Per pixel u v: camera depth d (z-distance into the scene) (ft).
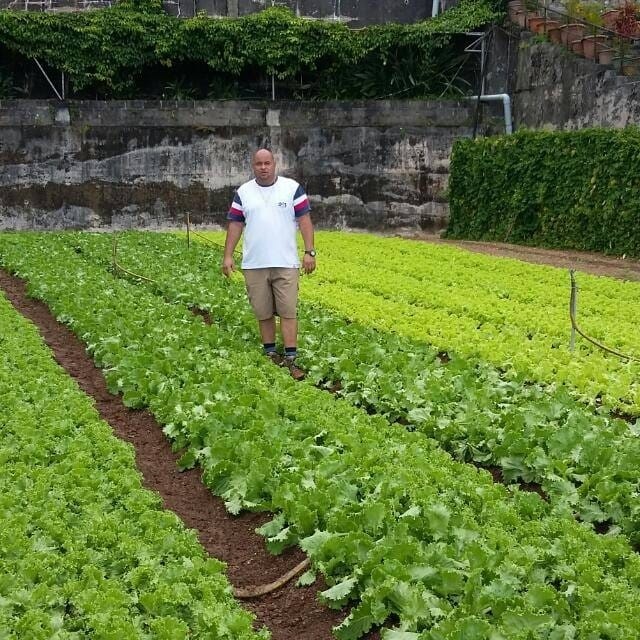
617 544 20.95
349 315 50.70
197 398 32.60
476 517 23.00
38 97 111.14
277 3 113.70
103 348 42.19
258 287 39.81
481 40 110.22
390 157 110.93
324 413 30.45
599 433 27.86
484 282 63.67
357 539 20.88
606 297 58.54
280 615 20.86
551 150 90.33
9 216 107.04
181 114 108.27
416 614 18.53
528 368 37.29
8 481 24.88
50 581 19.71
